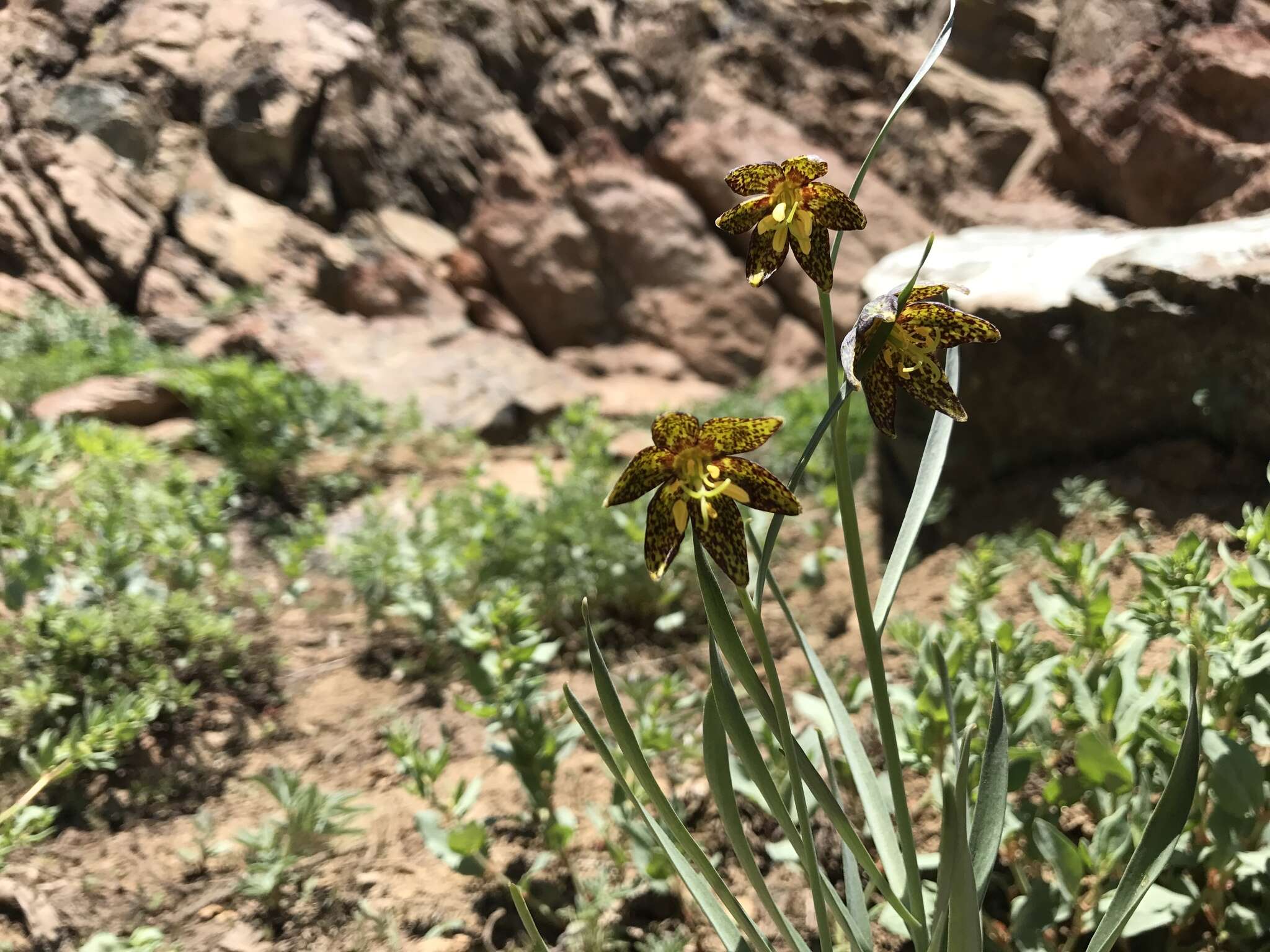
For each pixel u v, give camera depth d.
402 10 1.42
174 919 0.35
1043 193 1.21
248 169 1.29
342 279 1.25
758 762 0.21
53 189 1.18
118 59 1.27
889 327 0.19
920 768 0.33
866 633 0.22
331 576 0.65
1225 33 1.03
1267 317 0.52
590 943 0.33
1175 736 0.31
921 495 0.23
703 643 0.57
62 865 0.38
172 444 0.80
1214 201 0.98
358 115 1.35
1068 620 0.36
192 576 0.55
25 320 1.05
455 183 1.39
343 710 0.50
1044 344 0.59
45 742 0.39
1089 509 0.56
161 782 0.43
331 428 0.85
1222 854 0.28
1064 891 0.28
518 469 0.88
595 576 0.57
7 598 0.46
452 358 1.11
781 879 0.36
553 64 1.48
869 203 1.39
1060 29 1.45
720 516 0.20
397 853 0.39
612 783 0.42
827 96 1.49
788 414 0.86
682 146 1.40
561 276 1.34
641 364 1.31
